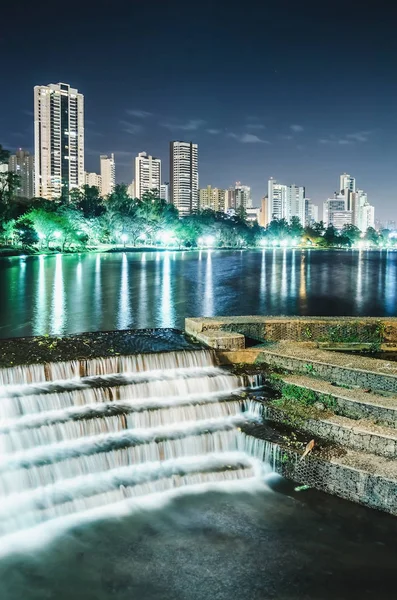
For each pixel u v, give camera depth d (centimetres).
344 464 1223
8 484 1180
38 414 1405
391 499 1154
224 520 1180
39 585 995
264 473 1354
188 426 1467
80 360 1614
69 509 1181
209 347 1853
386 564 1052
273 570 1037
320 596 974
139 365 1688
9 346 1852
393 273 8950
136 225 15662
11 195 11644
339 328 2064
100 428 1383
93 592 981
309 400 1513
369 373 1532
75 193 16200
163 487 1280
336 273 8831
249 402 1548
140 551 1083
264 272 8662
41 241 12506
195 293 5253
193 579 1015
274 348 1853
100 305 4178
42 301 4362
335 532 1138
